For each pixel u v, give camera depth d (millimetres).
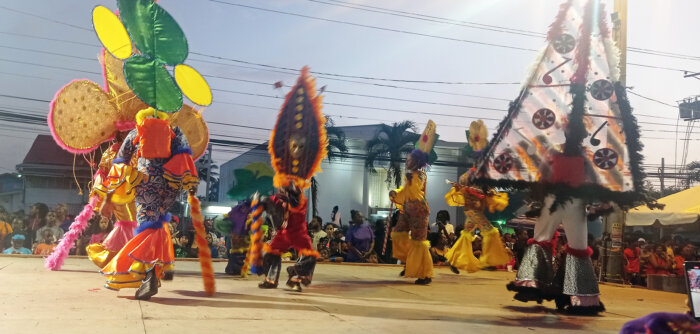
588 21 5641
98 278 6605
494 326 4609
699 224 19844
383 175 35719
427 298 6559
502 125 5812
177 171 5270
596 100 5559
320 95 6891
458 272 10820
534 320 5102
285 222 6613
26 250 10969
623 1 11734
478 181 5812
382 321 4531
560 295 5789
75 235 7270
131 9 5094
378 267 11617
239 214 8023
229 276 7945
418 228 8406
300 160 6754
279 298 5734
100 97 6988
